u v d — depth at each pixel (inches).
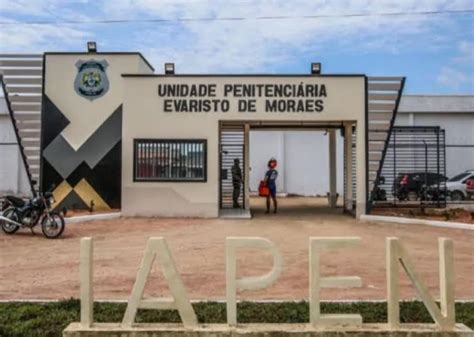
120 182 655.8
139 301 188.2
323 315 188.4
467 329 186.1
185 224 553.6
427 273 315.9
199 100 614.2
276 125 716.0
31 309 225.0
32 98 687.1
